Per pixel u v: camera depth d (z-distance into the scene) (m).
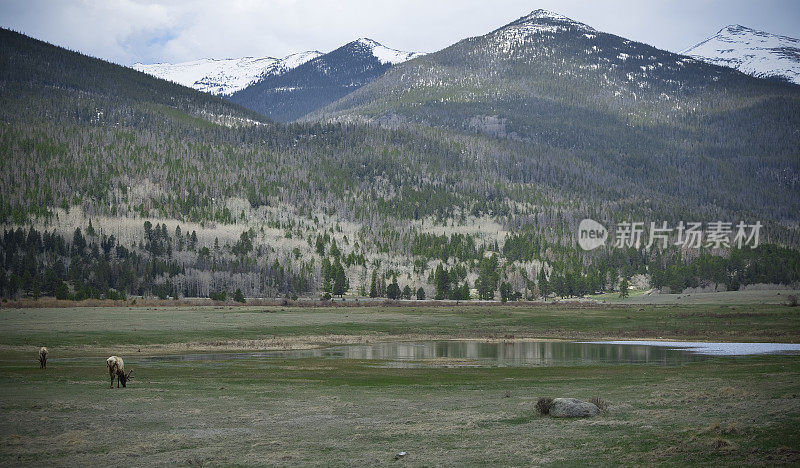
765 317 105.12
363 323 104.31
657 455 19.44
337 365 54.78
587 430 23.69
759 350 67.25
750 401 27.25
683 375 42.19
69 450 22.27
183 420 27.59
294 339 85.00
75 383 39.41
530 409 29.20
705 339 85.50
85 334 77.50
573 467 18.84
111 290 193.75
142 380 41.91
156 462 20.59
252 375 45.97
